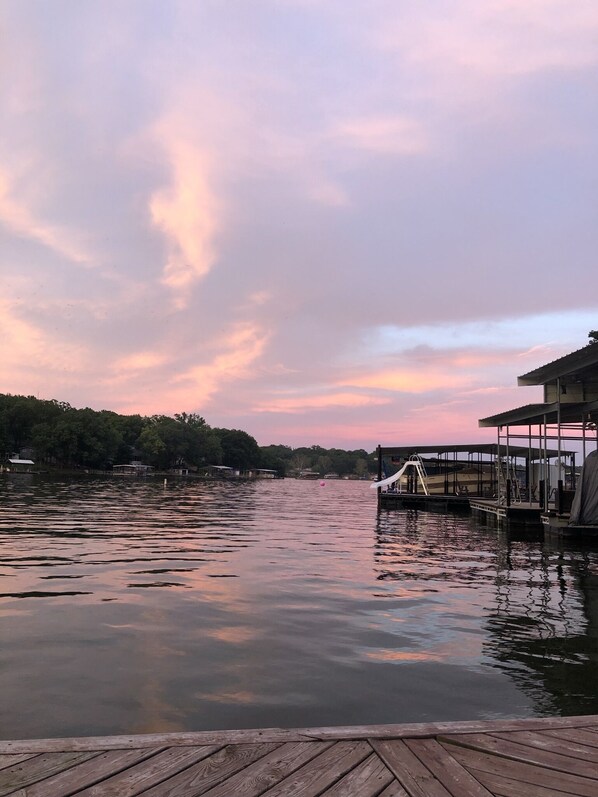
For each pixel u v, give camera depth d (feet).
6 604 30.94
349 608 31.83
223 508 127.95
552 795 10.12
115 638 25.05
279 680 20.38
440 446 144.56
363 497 242.99
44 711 17.46
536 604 33.83
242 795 9.97
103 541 59.72
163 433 457.68
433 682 20.42
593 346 55.62
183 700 18.43
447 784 10.44
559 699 18.95
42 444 347.56
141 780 10.37
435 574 44.50
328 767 11.02
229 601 32.81
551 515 69.97
